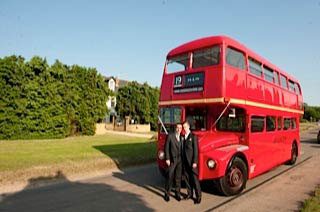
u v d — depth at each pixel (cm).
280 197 777
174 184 813
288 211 658
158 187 886
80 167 1141
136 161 1341
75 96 2538
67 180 969
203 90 813
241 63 874
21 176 965
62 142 2020
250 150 885
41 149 1603
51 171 1048
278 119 1177
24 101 2133
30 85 2158
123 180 984
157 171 1159
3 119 2058
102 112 2842
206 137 827
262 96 1005
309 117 8856
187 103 848
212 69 804
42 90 2230
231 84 806
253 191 845
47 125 2261
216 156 748
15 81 2088
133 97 4059
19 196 768
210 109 932
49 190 834
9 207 676
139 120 4150
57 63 2406
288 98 1324
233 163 794
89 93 2692
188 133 750
